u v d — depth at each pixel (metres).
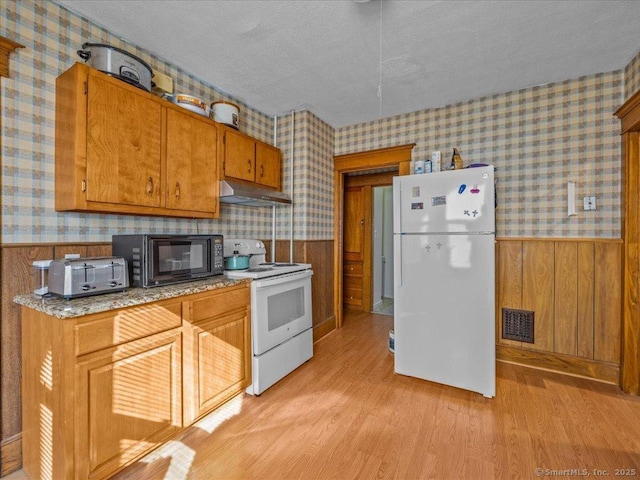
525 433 1.77
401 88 2.69
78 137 1.49
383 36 1.97
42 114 1.61
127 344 1.44
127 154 1.69
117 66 1.67
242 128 2.94
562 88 2.56
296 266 2.77
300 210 3.19
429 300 2.34
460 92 2.77
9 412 1.51
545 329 2.62
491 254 2.12
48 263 1.45
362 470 1.50
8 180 1.50
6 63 1.49
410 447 1.66
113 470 1.38
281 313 2.46
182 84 2.36
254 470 1.50
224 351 1.97
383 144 3.42
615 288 2.37
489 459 1.56
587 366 2.46
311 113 3.25
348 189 4.71
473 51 2.14
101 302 1.35
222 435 1.77
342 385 2.35
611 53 2.17
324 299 3.55
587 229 2.47
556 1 1.67
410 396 2.18
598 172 2.44
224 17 1.78
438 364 2.32
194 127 2.10
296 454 1.61
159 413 1.58
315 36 1.96
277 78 2.50
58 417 1.27
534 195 2.66
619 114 2.27
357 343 3.26
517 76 2.49
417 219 2.38
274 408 2.04
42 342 1.36
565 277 2.54
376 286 5.03
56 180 1.62
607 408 2.02
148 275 1.68
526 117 2.70
